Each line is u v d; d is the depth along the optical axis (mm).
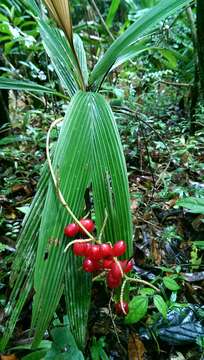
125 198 242
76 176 239
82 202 240
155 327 329
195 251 387
